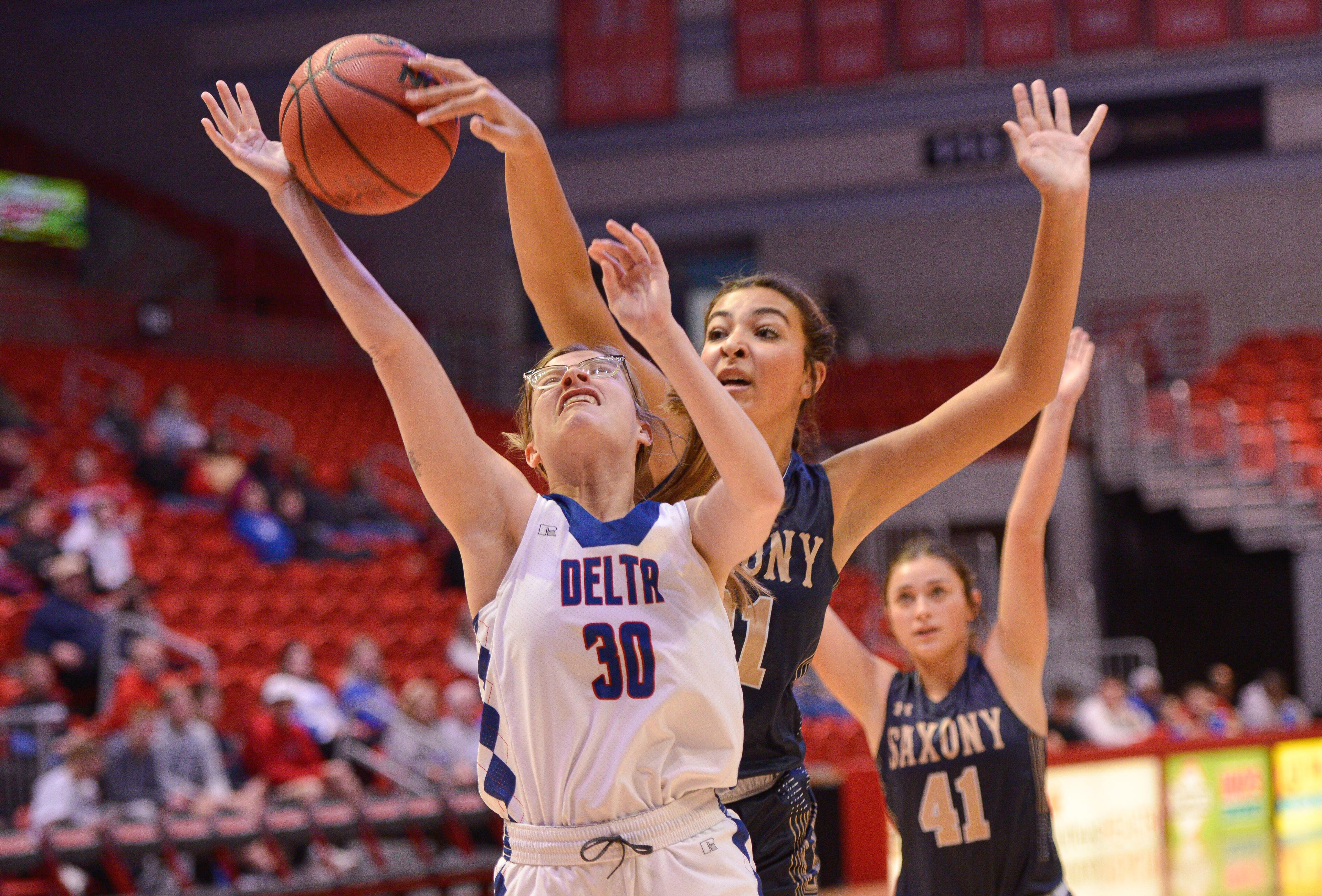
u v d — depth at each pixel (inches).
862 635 654.5
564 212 123.7
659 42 952.3
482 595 97.4
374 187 104.6
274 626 526.3
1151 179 893.2
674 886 90.7
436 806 360.8
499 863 98.0
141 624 446.6
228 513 597.0
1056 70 900.0
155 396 738.2
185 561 552.7
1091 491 730.2
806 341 127.2
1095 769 414.6
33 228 936.3
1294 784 470.9
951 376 853.8
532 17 965.8
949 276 924.0
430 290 981.8
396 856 366.9
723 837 94.3
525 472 260.2
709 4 950.4
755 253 959.0
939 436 122.4
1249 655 684.7
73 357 738.2
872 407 812.6
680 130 955.3
